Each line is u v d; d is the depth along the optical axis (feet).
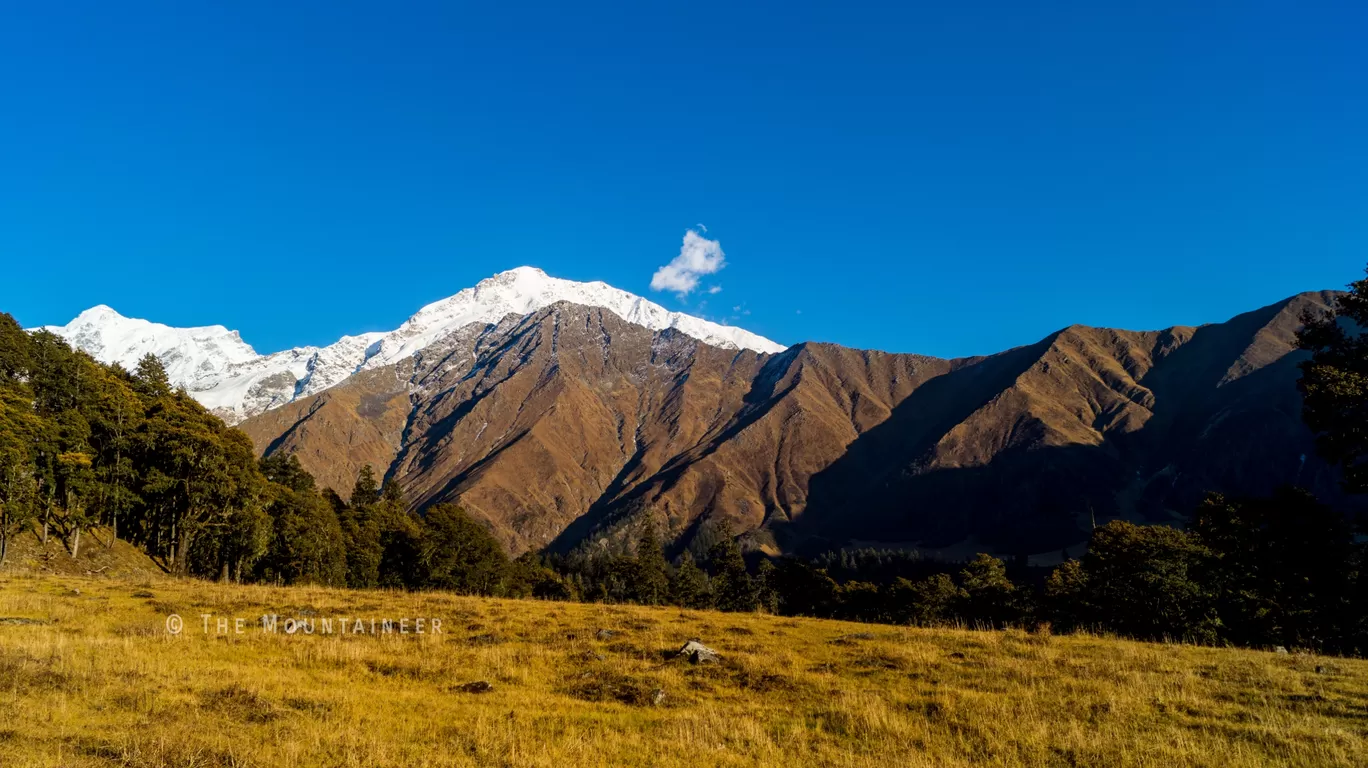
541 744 43.19
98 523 173.37
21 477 148.05
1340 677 63.46
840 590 354.54
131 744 36.83
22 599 78.54
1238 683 61.11
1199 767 41.75
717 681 61.36
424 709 49.44
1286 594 132.16
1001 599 257.75
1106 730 48.11
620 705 53.57
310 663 60.13
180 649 61.05
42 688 44.57
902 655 71.20
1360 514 124.57
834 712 52.03
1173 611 160.45
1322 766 41.98
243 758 36.65
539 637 77.66
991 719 50.34
